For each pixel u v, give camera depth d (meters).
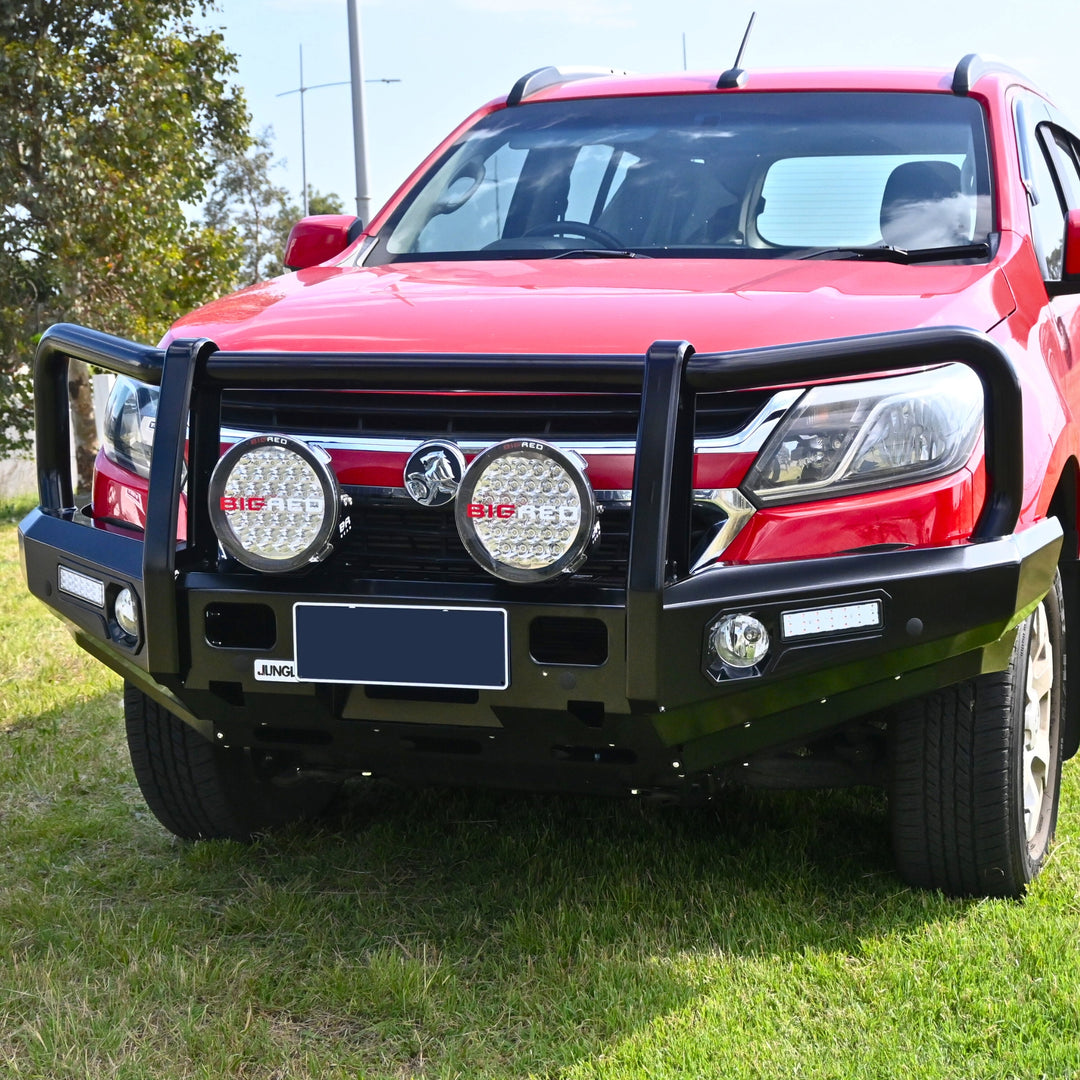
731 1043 2.26
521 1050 2.30
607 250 3.37
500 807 3.52
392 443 2.47
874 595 2.36
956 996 2.40
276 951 2.73
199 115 17.81
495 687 2.34
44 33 15.77
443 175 3.88
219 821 3.24
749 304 2.62
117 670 2.92
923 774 2.71
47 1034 2.36
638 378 2.30
